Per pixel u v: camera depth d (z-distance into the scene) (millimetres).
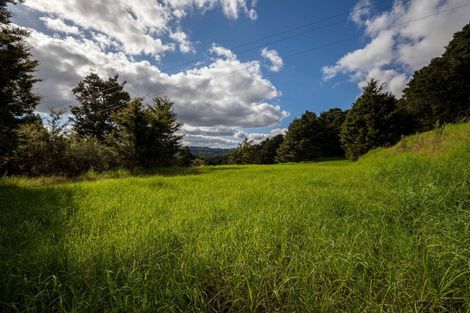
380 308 2049
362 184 7656
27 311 1999
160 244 3279
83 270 2617
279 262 2809
